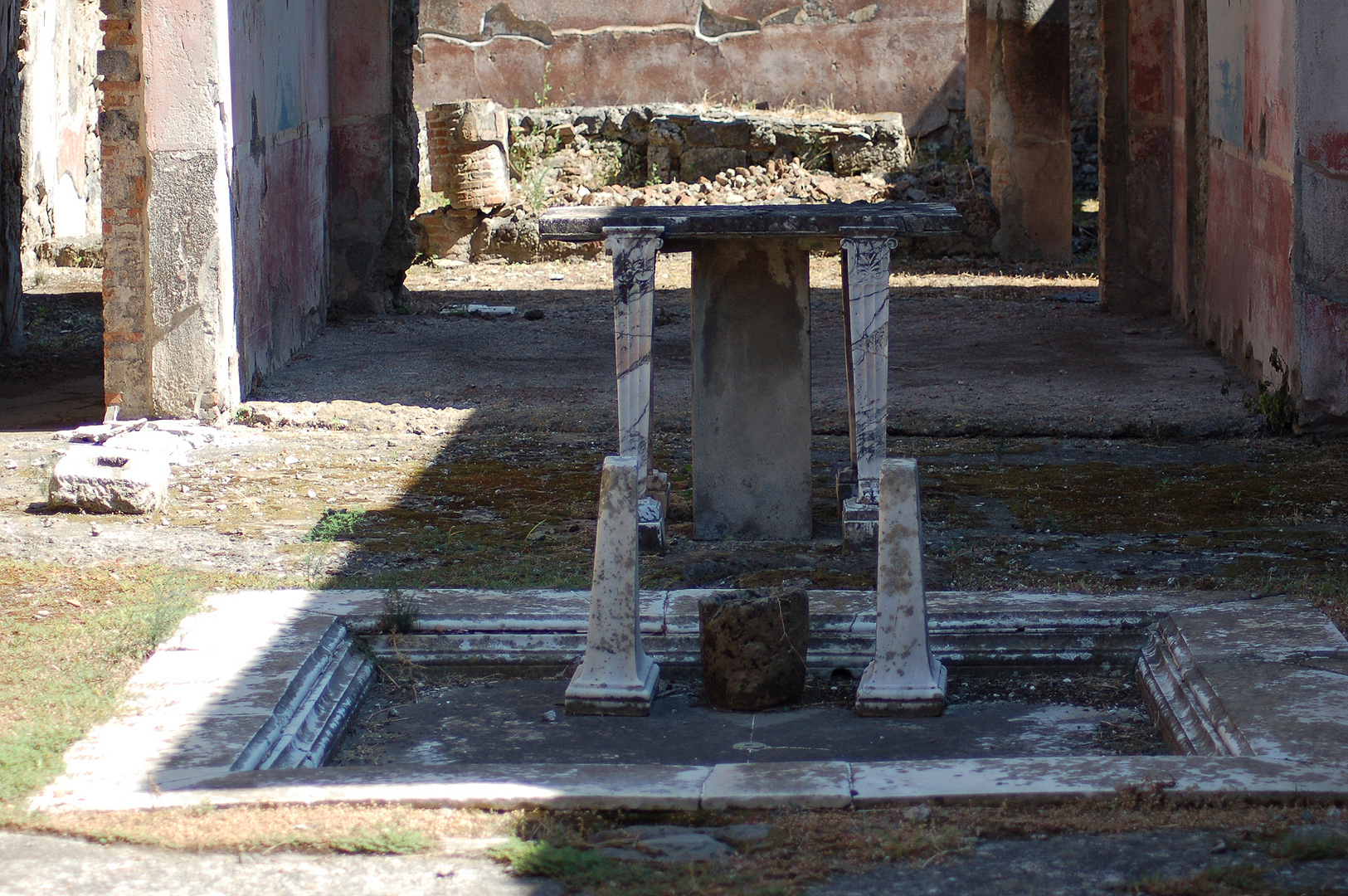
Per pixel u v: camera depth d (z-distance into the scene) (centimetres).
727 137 1841
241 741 398
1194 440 835
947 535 634
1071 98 2061
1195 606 507
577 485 734
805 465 645
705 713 459
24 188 1656
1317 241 805
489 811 356
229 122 853
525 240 1712
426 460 792
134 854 332
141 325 849
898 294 1436
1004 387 955
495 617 507
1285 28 841
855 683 488
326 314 1248
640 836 345
